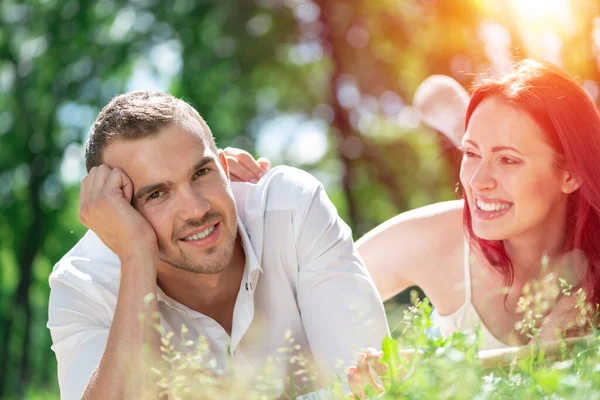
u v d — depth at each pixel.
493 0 15.87
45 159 24.23
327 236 4.32
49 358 28.94
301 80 22.52
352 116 21.98
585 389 2.12
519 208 4.21
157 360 3.74
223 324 4.38
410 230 4.98
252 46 20.80
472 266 4.79
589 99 4.28
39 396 17.23
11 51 23.75
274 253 4.33
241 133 22.66
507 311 4.60
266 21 21.22
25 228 25.09
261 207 4.39
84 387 4.08
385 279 5.05
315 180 4.53
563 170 4.25
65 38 22.53
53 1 23.00
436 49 19.98
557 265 4.41
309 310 4.25
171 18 21.38
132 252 3.94
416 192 21.72
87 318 4.27
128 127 3.99
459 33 19.44
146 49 22.03
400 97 21.25
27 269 25.28
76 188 25.14
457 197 5.20
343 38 21.56
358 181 22.14
